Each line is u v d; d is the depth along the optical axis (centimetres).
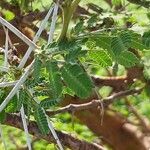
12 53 71
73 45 54
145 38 52
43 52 54
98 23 83
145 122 144
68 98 104
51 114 83
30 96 60
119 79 113
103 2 103
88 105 88
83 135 164
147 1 95
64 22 57
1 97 63
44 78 59
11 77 61
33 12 96
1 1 99
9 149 178
